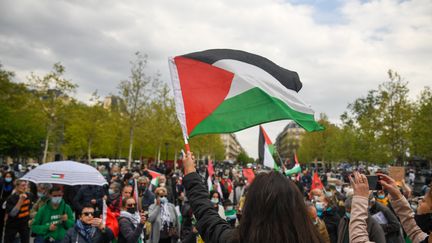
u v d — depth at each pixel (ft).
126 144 182.39
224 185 55.67
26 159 216.95
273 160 38.73
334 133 211.20
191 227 26.27
